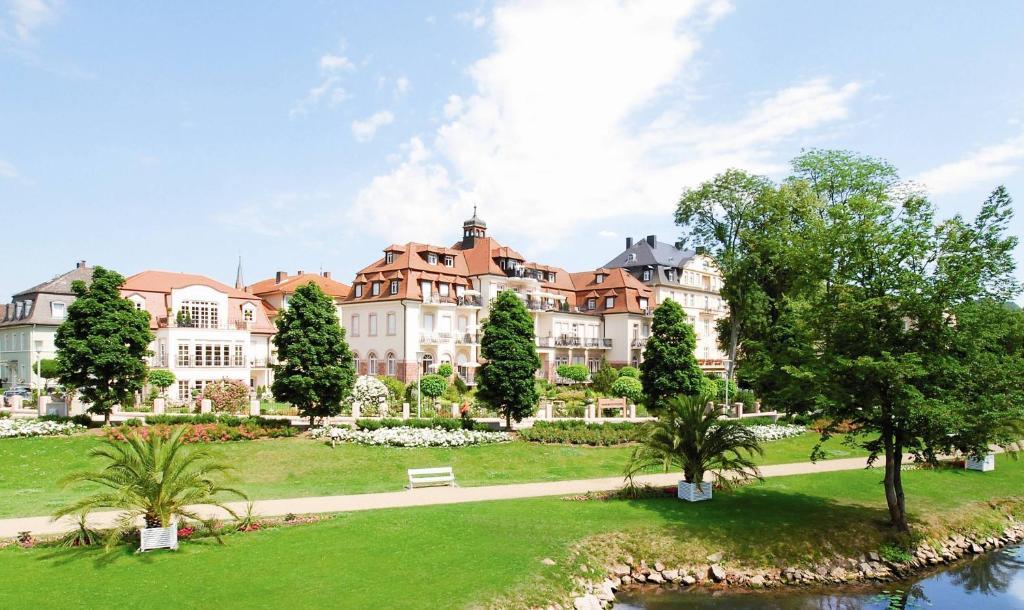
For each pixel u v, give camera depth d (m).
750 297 44.00
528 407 32.88
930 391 16.84
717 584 16.38
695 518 19.09
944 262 16.75
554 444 30.27
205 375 49.91
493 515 18.33
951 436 17.31
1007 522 21.53
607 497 21.06
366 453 27.39
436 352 56.69
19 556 14.27
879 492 22.72
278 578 13.44
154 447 15.12
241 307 56.78
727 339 50.94
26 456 25.89
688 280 77.88
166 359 48.47
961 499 22.69
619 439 30.72
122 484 14.91
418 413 34.47
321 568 14.02
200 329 49.84
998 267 16.50
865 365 16.39
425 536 16.19
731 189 46.81
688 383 38.03
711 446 20.80
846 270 18.41
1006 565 18.41
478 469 26.20
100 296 30.39
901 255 17.38
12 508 18.59
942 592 16.45
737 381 47.62
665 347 38.41
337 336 31.55
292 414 37.41
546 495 21.36
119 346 30.33
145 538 14.65
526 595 13.85
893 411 16.86
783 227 44.31
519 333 33.81
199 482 15.49
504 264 63.78
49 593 12.37
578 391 53.69
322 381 30.50
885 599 15.95
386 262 59.16
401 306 54.78
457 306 57.88
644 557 16.98
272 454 27.00
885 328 17.53
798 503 20.94
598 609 14.65
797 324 19.47
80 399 30.69
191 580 13.16
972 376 16.72
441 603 12.89
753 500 21.12
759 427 35.28
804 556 17.42
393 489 22.31
